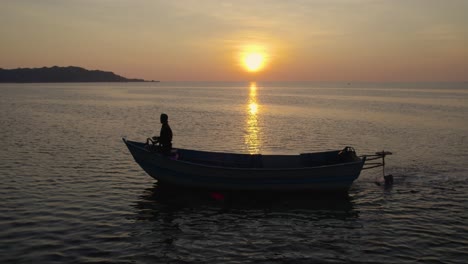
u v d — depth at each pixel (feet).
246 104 258.78
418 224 40.11
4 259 30.71
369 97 370.94
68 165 63.26
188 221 40.70
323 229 38.91
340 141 95.61
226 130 116.06
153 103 252.21
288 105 248.11
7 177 55.01
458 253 33.14
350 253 33.32
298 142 94.12
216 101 296.92
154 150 52.24
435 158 73.61
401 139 98.94
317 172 49.11
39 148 78.18
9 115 147.84
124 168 61.87
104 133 102.99
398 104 252.21
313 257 32.55
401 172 61.93
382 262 31.63
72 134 99.66
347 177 49.62
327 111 194.70
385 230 38.58
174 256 32.40
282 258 32.35
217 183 49.70
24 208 42.47
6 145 81.00
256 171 48.52
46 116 146.30
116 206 44.47
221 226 39.55
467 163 68.85
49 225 38.01
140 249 33.55
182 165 49.49
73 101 252.62
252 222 40.78
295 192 50.19
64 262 30.58
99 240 35.06
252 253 33.27
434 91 579.48
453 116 163.73
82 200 45.96
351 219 41.73
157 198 47.85
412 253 33.24
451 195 49.75
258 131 114.11
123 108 199.21
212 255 32.78
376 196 49.57
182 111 188.65
